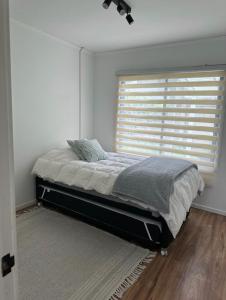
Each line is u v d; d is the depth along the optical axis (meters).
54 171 2.71
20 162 2.82
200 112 2.96
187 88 3.03
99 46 3.38
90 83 3.83
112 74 3.66
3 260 0.54
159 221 1.99
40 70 2.92
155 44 3.17
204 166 3.05
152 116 3.34
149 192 1.99
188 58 2.98
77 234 2.34
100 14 2.31
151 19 2.36
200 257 2.03
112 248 2.12
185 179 2.34
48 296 1.55
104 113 3.86
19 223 2.53
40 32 2.82
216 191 2.97
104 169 2.44
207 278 1.77
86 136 3.89
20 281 1.67
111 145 3.86
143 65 3.35
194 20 2.36
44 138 3.11
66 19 2.45
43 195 2.92
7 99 0.51
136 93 3.45
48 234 2.33
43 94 3.00
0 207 0.52
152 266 1.90
